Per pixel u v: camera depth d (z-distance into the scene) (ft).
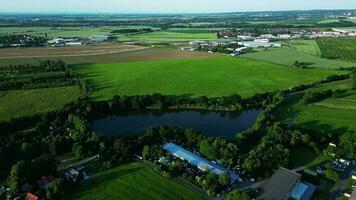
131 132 566.36
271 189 362.53
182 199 369.30
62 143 474.08
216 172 408.67
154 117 647.97
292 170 423.23
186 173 408.26
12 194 370.73
